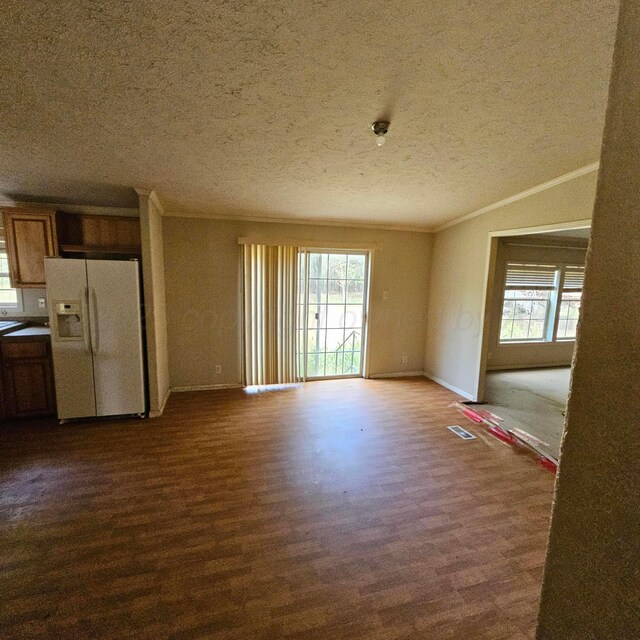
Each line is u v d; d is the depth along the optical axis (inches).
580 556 21.1
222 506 86.4
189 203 148.1
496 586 65.7
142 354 135.4
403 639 55.8
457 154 106.0
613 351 19.0
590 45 62.7
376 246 187.9
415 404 159.9
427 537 77.7
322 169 115.6
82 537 75.3
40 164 106.9
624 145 18.3
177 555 71.0
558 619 22.7
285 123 87.4
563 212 122.0
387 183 128.9
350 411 150.2
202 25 57.4
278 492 92.5
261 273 172.9
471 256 167.3
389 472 103.4
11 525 78.6
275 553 72.1
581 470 20.9
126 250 149.6
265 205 152.1
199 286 166.2
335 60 66.0
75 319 130.1
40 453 110.0
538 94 77.3
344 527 80.2
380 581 66.2
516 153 105.2
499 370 227.1
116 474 99.0
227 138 94.0
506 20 57.6
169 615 58.5
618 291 18.7
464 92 76.4
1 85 69.3
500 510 87.4
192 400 158.9
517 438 124.7
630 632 18.3
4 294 146.9
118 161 105.8
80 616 57.9
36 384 131.3
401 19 57.0
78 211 151.5
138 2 53.0
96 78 68.7
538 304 232.5
